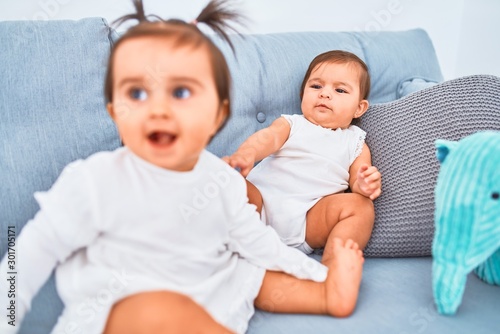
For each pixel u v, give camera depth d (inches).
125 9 56.2
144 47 27.3
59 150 37.4
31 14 53.1
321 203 41.5
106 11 56.1
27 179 35.7
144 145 27.5
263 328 30.0
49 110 37.7
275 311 32.2
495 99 39.5
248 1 63.3
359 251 33.7
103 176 27.8
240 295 31.1
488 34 76.7
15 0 52.0
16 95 37.0
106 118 39.7
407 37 61.7
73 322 26.4
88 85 39.4
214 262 30.8
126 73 27.2
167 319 24.3
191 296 28.1
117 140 39.9
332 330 29.0
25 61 38.0
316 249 42.4
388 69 57.5
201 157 31.9
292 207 41.4
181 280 28.9
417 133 41.3
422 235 38.6
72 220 26.8
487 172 28.7
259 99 48.4
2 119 36.3
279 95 49.2
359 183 40.2
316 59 48.4
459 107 40.1
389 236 39.3
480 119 39.0
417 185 39.4
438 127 40.4
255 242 33.2
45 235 26.3
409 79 57.9
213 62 29.0
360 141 45.1
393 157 42.0
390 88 57.6
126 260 28.0
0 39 38.2
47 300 31.2
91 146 38.8
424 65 60.5
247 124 47.4
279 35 53.6
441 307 29.9
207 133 29.0
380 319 30.0
